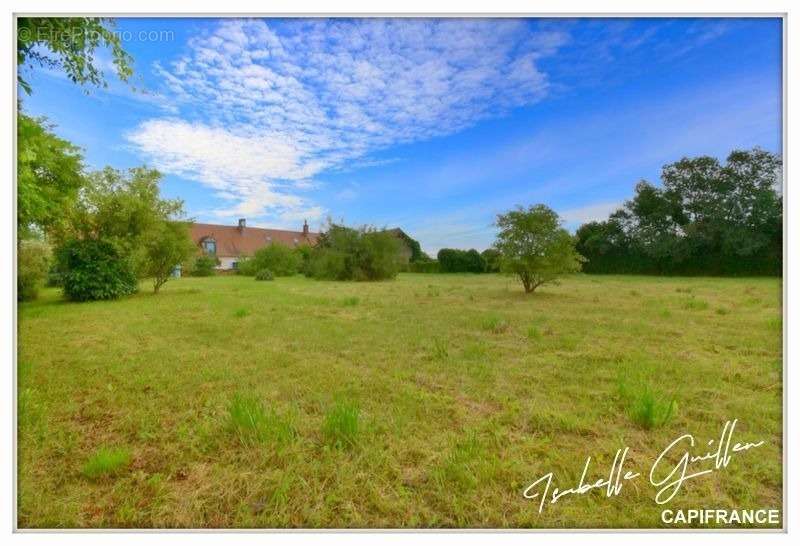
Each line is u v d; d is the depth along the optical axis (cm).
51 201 998
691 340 512
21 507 189
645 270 2534
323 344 520
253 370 405
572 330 590
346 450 234
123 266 1160
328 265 2184
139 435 256
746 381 349
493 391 334
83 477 212
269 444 237
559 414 277
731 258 2209
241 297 1166
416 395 325
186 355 467
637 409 267
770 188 2067
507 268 1226
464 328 628
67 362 435
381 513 183
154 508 186
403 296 1170
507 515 183
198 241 3966
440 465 215
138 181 1345
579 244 2828
